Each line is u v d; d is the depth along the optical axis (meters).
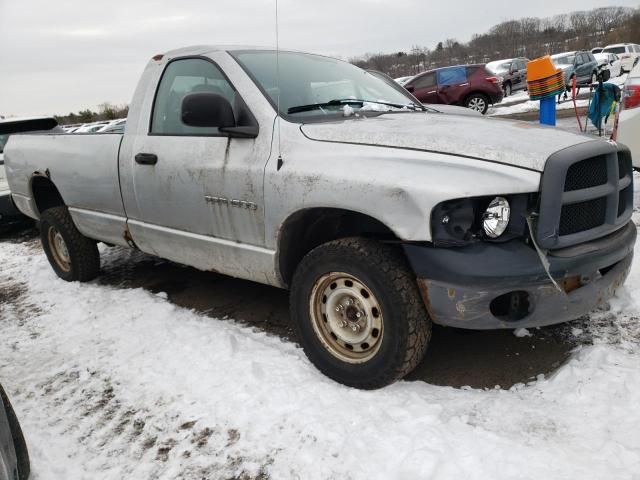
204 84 3.46
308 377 2.90
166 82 3.72
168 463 2.41
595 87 6.75
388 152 2.61
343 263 2.66
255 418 2.62
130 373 3.18
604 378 2.62
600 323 3.24
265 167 2.95
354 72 4.02
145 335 3.63
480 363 2.97
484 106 16.38
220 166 3.17
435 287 2.44
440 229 2.39
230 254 3.30
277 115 3.04
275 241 2.99
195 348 3.34
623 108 5.47
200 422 2.65
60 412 2.89
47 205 5.31
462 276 2.37
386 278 2.52
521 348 3.08
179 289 4.56
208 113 2.96
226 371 3.04
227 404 2.75
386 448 2.29
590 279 2.57
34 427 2.78
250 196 3.03
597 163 2.57
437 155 2.50
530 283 2.38
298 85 3.37
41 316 4.24
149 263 5.39
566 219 2.48
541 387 2.66
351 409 2.58
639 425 2.28
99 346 3.57
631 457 2.10
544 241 2.36
